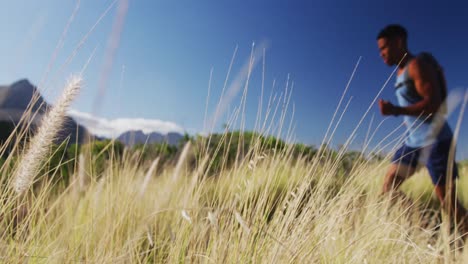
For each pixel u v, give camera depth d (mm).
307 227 1686
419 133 2744
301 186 1732
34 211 1544
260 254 1578
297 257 1512
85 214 1912
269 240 1624
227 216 1566
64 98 1163
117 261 1492
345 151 1801
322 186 1785
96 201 1725
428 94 2764
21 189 1294
